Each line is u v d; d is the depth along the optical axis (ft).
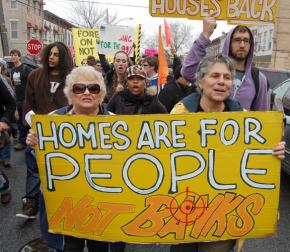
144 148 8.57
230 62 8.52
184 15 12.03
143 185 8.64
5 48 71.61
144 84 13.66
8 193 16.48
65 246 9.01
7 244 13.07
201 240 8.69
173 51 27.63
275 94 22.44
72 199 8.74
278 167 8.64
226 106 8.94
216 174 8.61
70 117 8.55
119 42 41.19
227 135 8.54
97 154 8.62
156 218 8.68
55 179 8.73
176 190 8.62
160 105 13.87
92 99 8.82
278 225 15.02
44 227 9.10
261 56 131.54
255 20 11.97
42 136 8.64
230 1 11.85
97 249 9.27
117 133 8.55
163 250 12.96
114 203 8.68
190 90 16.39
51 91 14.38
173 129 8.52
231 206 8.67
